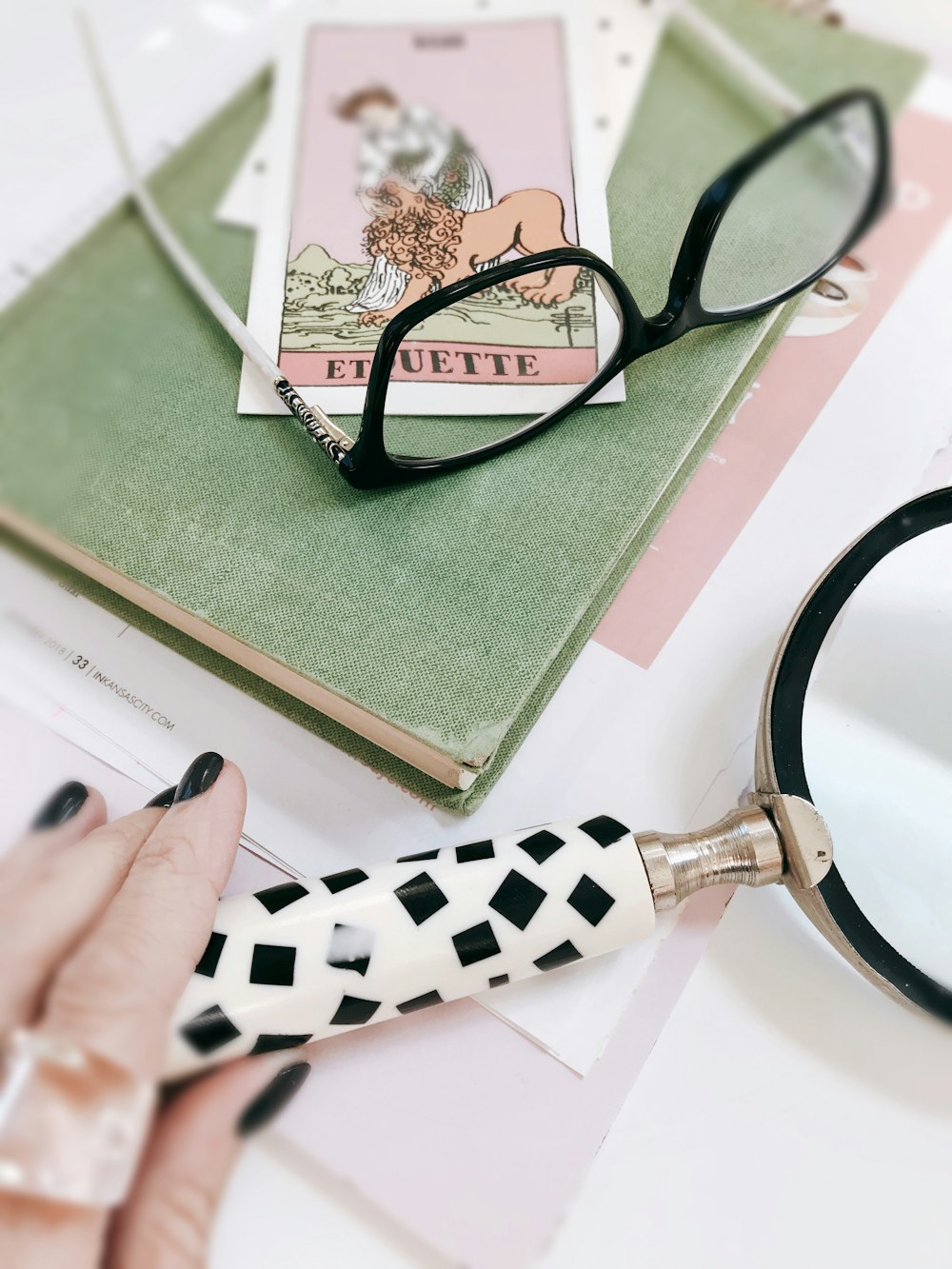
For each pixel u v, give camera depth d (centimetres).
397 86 45
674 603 38
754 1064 32
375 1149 31
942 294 43
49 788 35
